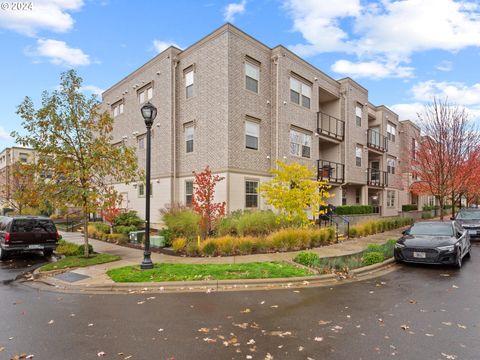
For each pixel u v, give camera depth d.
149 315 5.54
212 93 16.84
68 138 10.64
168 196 18.89
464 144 18.77
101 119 11.09
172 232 13.08
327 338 4.55
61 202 10.48
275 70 18.25
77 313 5.68
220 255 10.68
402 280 8.08
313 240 12.64
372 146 26.53
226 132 15.95
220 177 15.19
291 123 18.61
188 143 18.47
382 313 5.61
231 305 6.06
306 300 6.37
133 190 22.50
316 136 20.61
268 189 14.07
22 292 7.20
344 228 16.58
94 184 11.32
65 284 7.65
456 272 9.02
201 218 12.98
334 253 11.16
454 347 4.26
